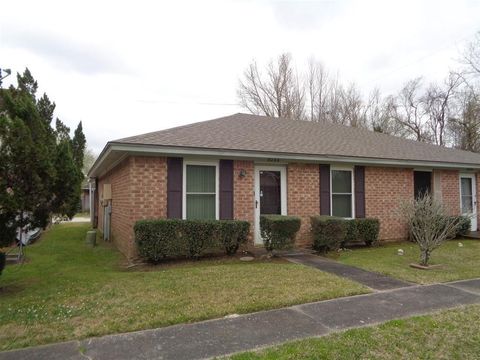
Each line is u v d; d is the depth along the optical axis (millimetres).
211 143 7867
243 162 8383
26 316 3855
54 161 5273
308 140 10266
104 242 10719
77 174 5672
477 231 12086
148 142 7012
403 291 4887
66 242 10758
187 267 6500
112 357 2887
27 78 14828
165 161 7535
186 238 6949
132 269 6453
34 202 4965
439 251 8398
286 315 3883
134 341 3209
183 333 3387
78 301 4379
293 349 2994
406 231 10492
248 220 8352
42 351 3014
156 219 7043
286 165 9000
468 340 3219
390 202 10383
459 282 5438
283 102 27547
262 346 3072
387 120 29297
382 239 10133
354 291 4781
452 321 3676
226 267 6367
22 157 4676
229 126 9992
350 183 9891
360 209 9906
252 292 4699
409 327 3506
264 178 8797
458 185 12023
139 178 7285
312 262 6992
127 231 7598
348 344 3104
